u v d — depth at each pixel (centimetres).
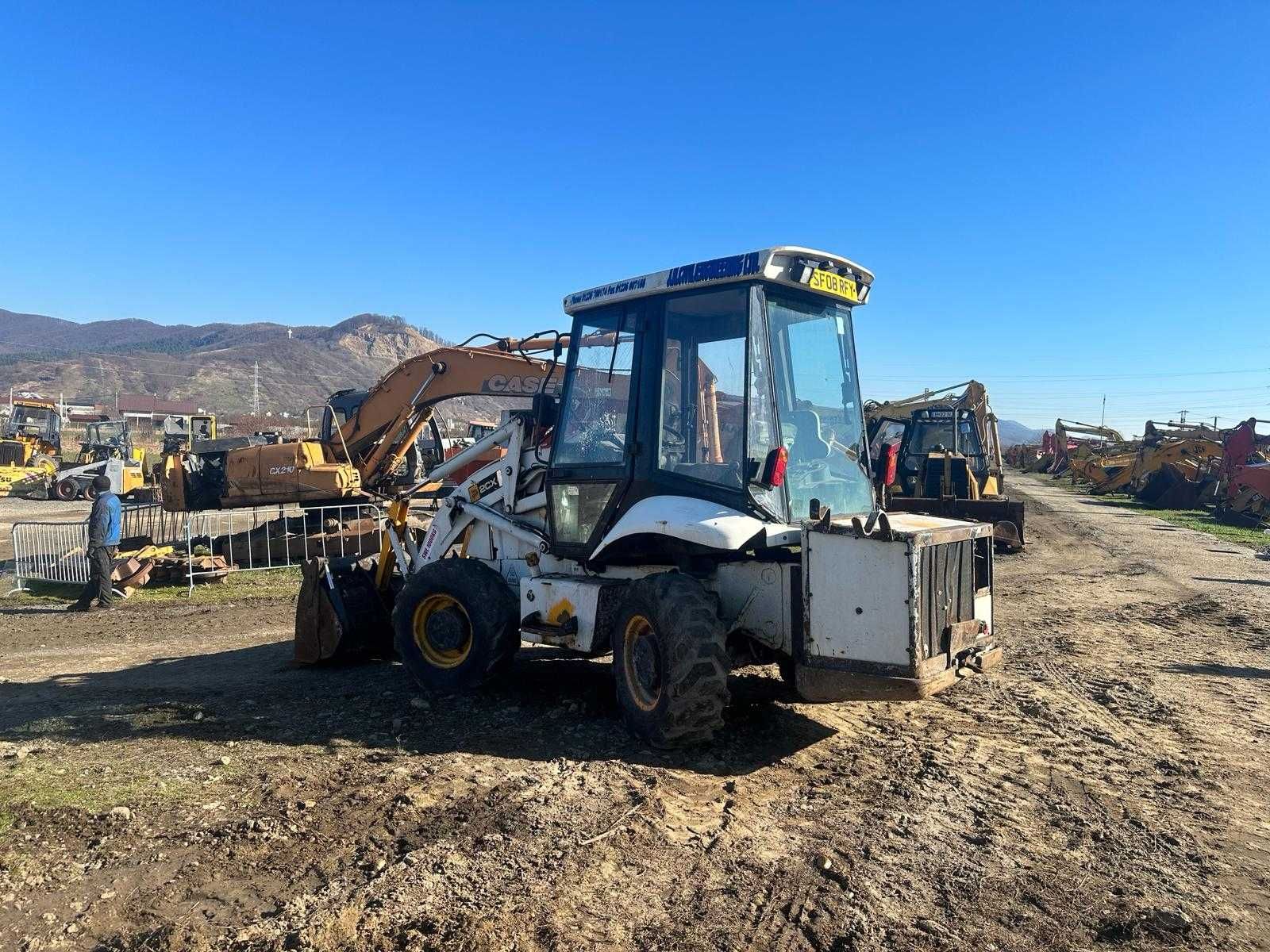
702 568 546
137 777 477
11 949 312
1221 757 519
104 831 407
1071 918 335
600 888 353
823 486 566
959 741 541
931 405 1919
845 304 612
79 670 770
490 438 715
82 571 1249
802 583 481
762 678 668
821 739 540
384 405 1306
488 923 323
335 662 759
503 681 672
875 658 454
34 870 370
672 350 561
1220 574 1314
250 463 1323
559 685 663
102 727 574
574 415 616
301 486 1312
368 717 591
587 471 598
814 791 458
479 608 619
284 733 559
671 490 547
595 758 505
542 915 331
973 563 504
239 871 367
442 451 1499
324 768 491
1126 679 697
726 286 533
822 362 584
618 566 594
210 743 540
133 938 317
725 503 518
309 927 318
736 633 525
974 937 321
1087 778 482
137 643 891
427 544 736
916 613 443
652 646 514
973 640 492
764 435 518
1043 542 1736
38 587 1241
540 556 646
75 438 5966
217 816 424
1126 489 3133
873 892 352
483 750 520
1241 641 845
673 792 454
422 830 405
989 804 445
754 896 349
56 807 433
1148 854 392
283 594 1165
